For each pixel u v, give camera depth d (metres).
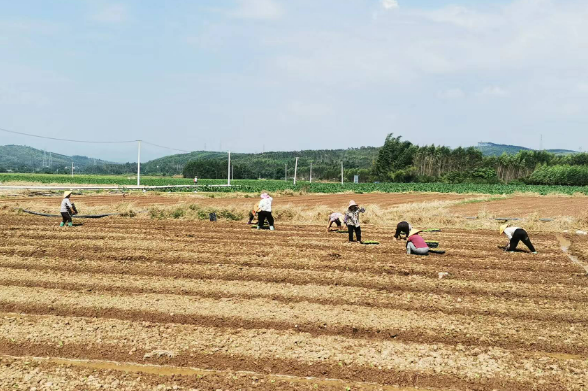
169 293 10.26
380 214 27.25
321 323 8.48
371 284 11.14
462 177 116.00
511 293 10.64
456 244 17.28
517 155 142.00
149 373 6.70
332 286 10.92
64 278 11.20
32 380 6.42
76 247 14.92
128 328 8.16
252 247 15.53
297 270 12.43
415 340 7.94
